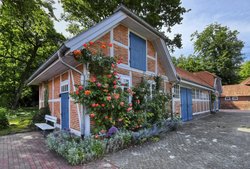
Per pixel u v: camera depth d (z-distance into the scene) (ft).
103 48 24.08
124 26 28.25
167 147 21.33
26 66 70.95
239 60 131.64
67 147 17.42
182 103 45.34
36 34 66.23
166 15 58.44
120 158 17.52
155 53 35.70
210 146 21.66
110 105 21.71
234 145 22.00
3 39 64.95
